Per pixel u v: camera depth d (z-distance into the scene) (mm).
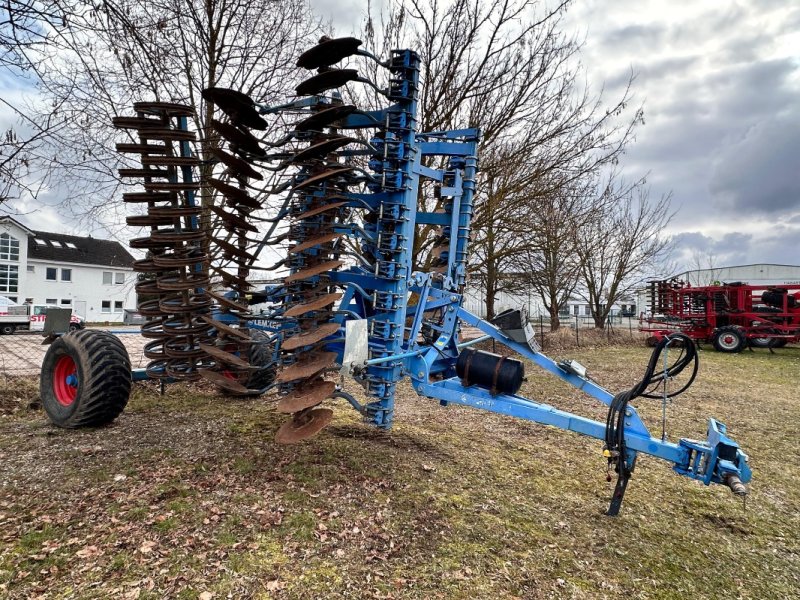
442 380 3945
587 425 3133
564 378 3439
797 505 3717
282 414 4938
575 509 3316
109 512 2711
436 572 2412
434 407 6070
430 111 7379
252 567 2309
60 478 3125
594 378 9164
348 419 5082
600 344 15055
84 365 4023
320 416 3223
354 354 3029
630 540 2953
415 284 3926
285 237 3949
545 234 11680
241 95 3447
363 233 3809
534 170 8773
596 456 4500
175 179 3855
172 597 2064
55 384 4344
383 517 2904
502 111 7812
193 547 2434
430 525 2869
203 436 4113
